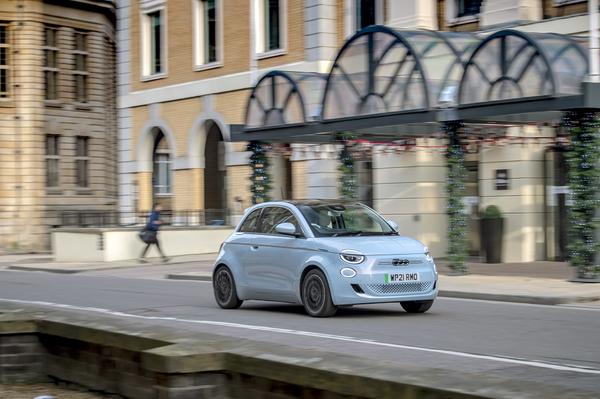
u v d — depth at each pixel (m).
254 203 28.81
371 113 23.95
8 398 9.65
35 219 54.34
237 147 36.81
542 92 20.09
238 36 36.56
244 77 36.09
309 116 26.31
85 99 59.34
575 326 14.29
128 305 18.86
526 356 11.39
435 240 29.23
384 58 23.59
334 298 15.17
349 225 16.25
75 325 9.74
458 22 29.08
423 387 6.01
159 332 9.05
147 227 33.53
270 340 13.05
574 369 10.40
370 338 13.12
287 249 16.12
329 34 32.94
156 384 7.95
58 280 27.66
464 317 15.62
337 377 6.63
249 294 17.08
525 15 26.58
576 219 20.56
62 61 57.38
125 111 42.66
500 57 20.94
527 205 26.88
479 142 25.00
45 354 10.43
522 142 25.14
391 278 15.15
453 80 22.73
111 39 62.62
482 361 11.05
